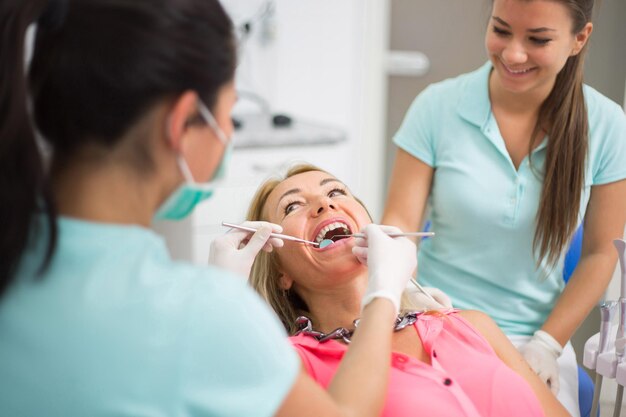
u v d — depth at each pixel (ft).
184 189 2.73
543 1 4.38
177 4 2.50
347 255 4.57
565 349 5.45
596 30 5.50
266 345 2.56
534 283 5.39
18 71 2.40
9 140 2.39
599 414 5.25
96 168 2.56
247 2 11.40
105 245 2.54
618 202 5.16
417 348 4.51
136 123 2.51
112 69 2.45
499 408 4.23
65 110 2.50
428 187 5.66
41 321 2.46
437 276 5.63
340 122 12.47
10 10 2.43
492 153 5.27
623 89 5.55
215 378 2.48
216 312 2.50
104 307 2.46
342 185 4.98
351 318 4.75
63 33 2.48
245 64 11.62
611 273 5.23
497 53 4.72
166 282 2.53
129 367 2.43
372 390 2.87
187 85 2.52
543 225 5.11
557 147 4.99
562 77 4.91
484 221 5.27
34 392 2.46
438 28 11.78
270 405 2.53
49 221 2.47
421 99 5.68
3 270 2.44
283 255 4.75
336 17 11.95
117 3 2.47
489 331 4.75
